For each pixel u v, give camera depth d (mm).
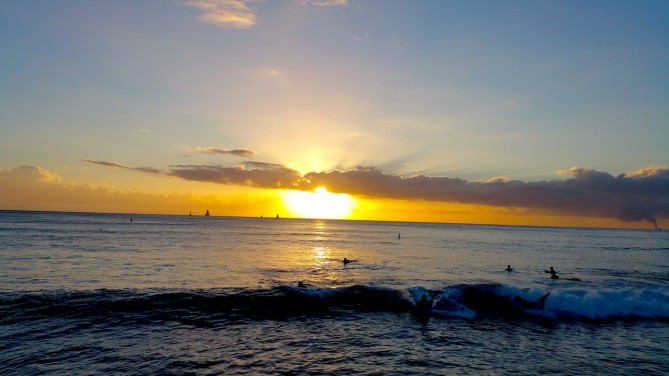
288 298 22172
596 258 54969
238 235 95312
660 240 141125
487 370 13016
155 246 53969
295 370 12641
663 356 14750
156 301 20469
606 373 13000
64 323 16719
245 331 16734
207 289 23969
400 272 35125
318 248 62906
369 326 18016
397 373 12578
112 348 14117
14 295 20484
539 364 13672
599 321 19547
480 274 34875
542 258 52938
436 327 18078
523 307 21219
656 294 22719
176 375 11977
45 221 139125
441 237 119750
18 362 12602
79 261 35344
